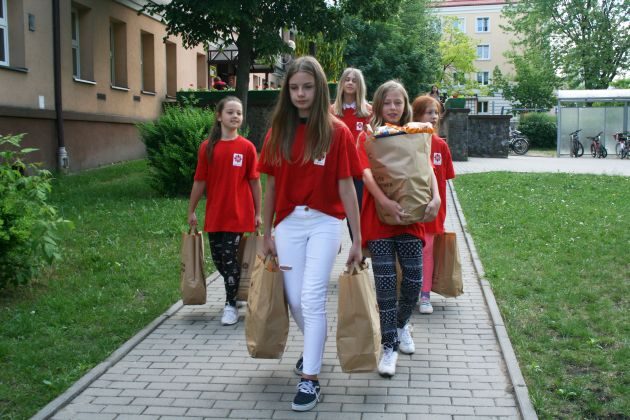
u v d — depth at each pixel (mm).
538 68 48250
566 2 43688
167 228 9305
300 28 17750
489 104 68375
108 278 6793
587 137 27234
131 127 19781
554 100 49250
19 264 6043
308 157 3711
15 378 4316
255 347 4016
